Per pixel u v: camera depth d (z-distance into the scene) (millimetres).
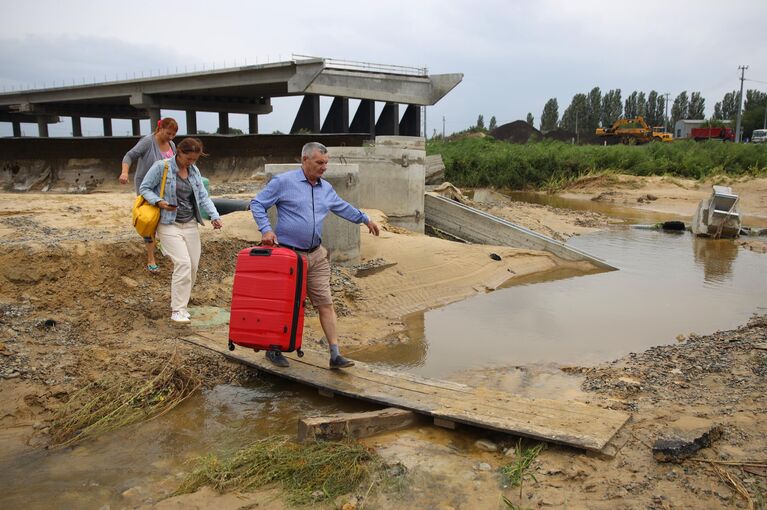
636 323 8297
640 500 3600
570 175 32406
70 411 5004
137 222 6551
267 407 5312
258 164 22469
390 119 46375
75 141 21750
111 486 4027
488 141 49469
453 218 14156
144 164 7055
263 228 5301
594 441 4191
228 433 4805
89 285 6992
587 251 14164
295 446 4406
